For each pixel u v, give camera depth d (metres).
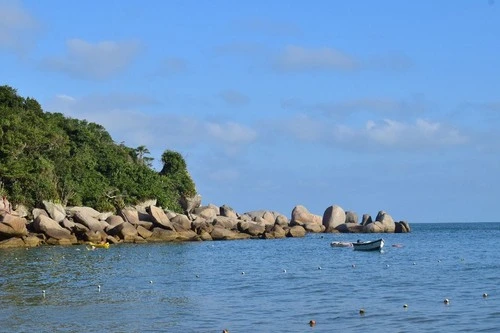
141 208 106.56
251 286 41.09
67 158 102.25
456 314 29.58
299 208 129.62
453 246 89.56
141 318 29.11
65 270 50.34
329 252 75.50
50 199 89.56
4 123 92.38
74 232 82.44
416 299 34.50
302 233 114.94
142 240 89.00
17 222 75.75
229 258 65.62
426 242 101.56
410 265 57.03
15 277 45.25
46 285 40.94
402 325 27.20
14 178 88.00
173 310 31.28
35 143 94.69
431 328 26.47
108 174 109.31
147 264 56.56
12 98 106.75
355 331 26.12
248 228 108.62
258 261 62.16
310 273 49.94
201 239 97.88
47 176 92.06
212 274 48.81
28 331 26.17
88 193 100.00
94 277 45.78
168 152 126.62
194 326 27.33
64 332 26.02
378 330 26.25
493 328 26.27
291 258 66.31
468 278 44.81
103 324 27.69
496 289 38.25
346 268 54.44
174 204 116.62
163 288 39.88
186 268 53.62
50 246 77.44
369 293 37.31
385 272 50.28
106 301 34.19
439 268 53.50
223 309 31.64
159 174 123.00
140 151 128.12
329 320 28.58
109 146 120.31
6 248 74.00
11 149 90.12
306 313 30.41
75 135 113.06
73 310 31.17
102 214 92.94
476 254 71.56
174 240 93.00
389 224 132.88
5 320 28.53
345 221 133.75
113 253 68.69
